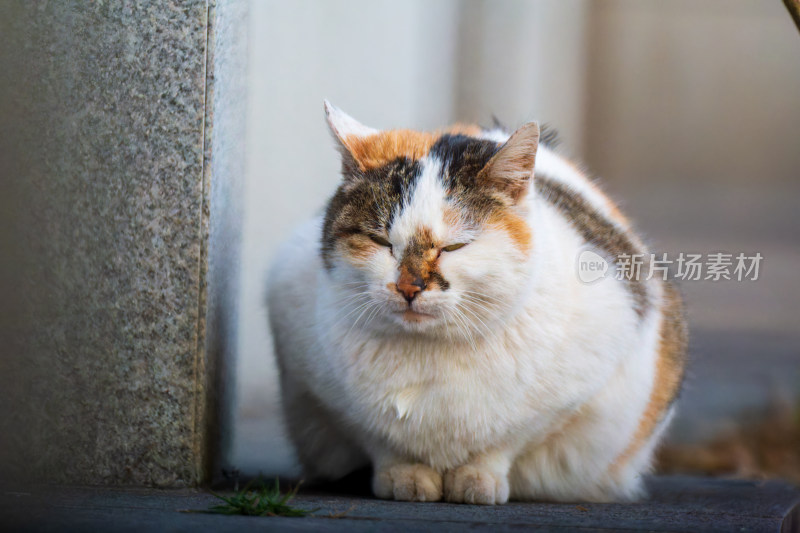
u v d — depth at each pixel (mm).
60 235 6023
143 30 6090
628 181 32375
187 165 6199
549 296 6184
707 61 33312
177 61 6109
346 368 6234
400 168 6180
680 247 21359
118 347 6301
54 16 5816
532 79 20578
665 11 32562
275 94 12109
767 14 33344
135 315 6289
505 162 6012
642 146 32688
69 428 6234
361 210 6090
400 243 5898
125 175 6191
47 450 6023
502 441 6348
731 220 27938
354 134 6484
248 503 5496
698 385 12961
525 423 6277
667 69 33031
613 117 31922
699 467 10570
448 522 5348
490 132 7648
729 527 5668
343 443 7180
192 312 6301
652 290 7129
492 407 6141
